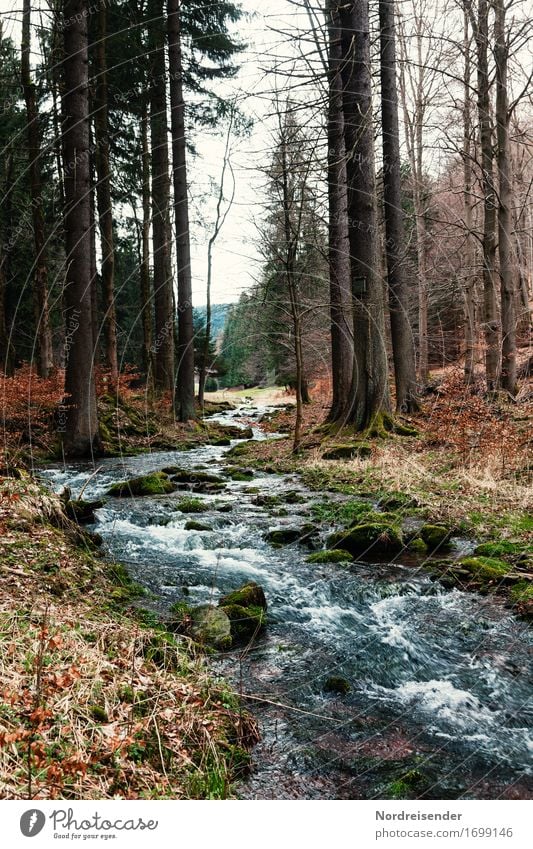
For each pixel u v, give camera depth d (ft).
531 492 26.45
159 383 67.21
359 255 39.65
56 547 18.57
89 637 13.01
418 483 29.89
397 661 14.69
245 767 10.44
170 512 27.91
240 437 59.67
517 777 10.52
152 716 10.57
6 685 10.14
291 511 28.04
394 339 48.83
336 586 19.17
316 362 80.48
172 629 15.38
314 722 12.11
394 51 47.44
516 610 16.72
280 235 41.63
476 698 13.10
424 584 19.04
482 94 43.39
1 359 56.03
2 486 21.16
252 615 16.43
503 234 43.78
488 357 47.01
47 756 8.89
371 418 41.24
